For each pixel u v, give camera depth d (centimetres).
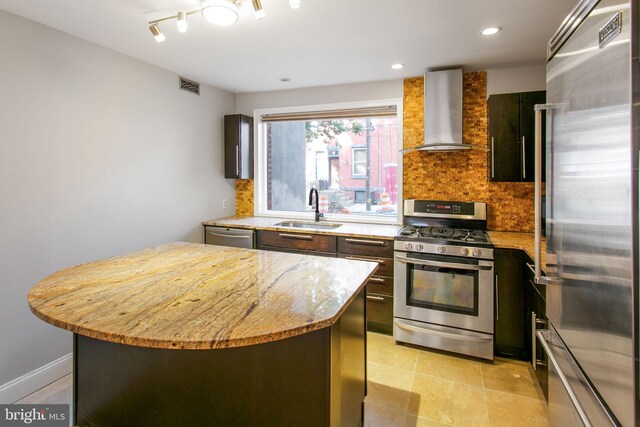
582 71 119
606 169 103
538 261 164
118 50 282
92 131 269
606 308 103
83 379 149
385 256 303
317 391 126
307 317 117
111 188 285
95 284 152
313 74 344
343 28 238
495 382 239
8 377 223
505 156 283
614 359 99
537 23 231
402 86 355
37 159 235
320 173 421
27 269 231
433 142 320
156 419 139
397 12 216
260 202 434
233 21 191
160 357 136
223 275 167
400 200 359
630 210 90
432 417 204
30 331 233
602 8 104
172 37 256
